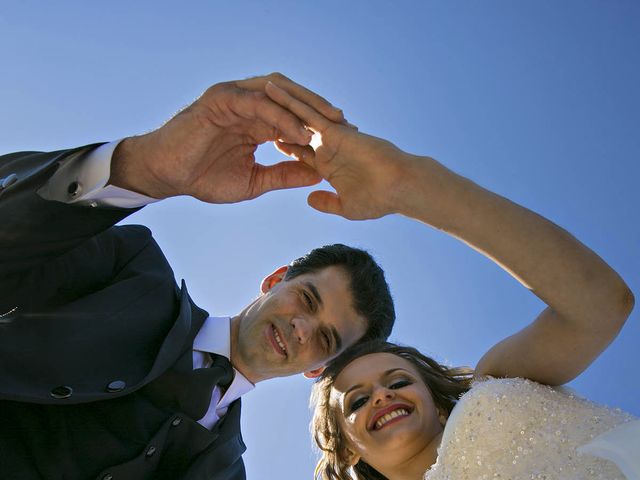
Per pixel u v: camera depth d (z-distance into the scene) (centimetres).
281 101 72
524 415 76
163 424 85
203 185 78
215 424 95
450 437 78
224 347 100
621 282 71
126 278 95
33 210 73
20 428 79
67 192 76
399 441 89
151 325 91
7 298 80
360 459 102
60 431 80
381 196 70
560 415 75
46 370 80
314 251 116
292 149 79
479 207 69
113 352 85
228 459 94
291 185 81
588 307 70
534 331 79
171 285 98
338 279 112
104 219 76
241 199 80
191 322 96
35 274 83
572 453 72
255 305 107
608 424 74
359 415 92
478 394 79
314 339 107
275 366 103
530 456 73
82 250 91
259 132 77
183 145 74
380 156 69
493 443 75
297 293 109
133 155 75
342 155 70
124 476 81
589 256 70
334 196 73
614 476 67
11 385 76
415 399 92
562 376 79
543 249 69
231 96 72
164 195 78
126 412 84
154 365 85
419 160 70
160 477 87
